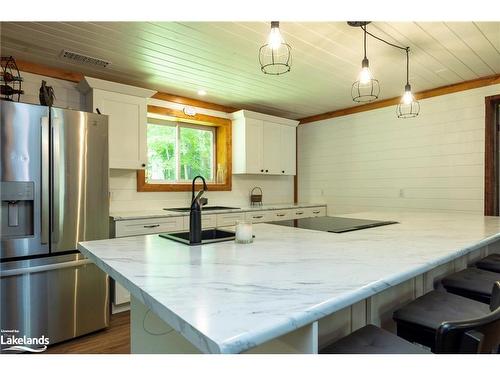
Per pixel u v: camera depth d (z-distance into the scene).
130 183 3.53
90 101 3.04
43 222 2.22
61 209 2.30
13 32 2.32
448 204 3.61
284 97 4.03
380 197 4.23
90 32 2.33
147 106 3.62
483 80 3.36
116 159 3.10
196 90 3.72
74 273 2.38
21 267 2.14
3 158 2.07
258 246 1.43
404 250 1.34
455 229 1.95
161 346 1.24
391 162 4.11
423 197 3.81
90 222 2.46
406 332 1.29
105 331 2.53
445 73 3.21
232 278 0.96
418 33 2.36
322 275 0.98
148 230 3.03
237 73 3.17
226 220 3.68
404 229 1.95
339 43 2.51
